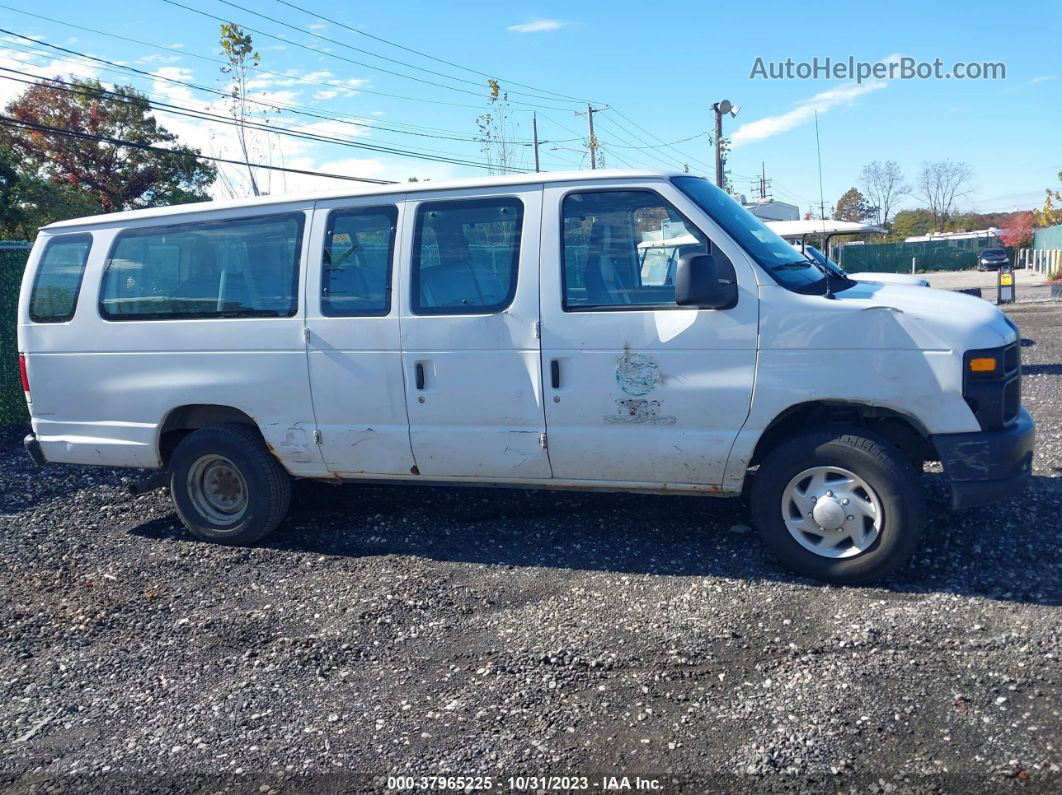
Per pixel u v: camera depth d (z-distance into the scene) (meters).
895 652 4.02
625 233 5.14
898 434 5.04
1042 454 7.14
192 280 5.95
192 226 5.98
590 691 3.88
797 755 3.32
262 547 5.96
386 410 5.54
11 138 32.84
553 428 5.23
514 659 4.20
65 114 33.69
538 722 3.66
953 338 4.60
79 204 30.05
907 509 4.66
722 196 5.51
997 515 5.61
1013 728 3.40
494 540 5.82
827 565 4.84
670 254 5.07
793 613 4.50
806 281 5.04
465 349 5.32
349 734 3.66
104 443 6.18
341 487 7.08
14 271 9.60
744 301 4.87
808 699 3.69
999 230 61.19
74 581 5.53
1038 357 13.32
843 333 4.73
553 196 5.24
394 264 5.48
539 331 5.18
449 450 5.47
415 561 5.55
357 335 5.54
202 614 4.94
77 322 6.18
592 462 5.23
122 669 4.36
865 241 60.25
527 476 5.40
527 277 5.22
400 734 3.64
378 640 4.50
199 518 6.10
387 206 5.55
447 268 5.41
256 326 5.76
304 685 4.11
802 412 5.09
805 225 13.94
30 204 28.48
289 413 5.76
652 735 3.52
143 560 5.84
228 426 6.01
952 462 4.64
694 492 5.17
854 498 4.76
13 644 4.70
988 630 4.19
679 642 4.25
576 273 5.18
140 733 3.78
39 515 6.87
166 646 4.58
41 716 3.97
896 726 3.46
